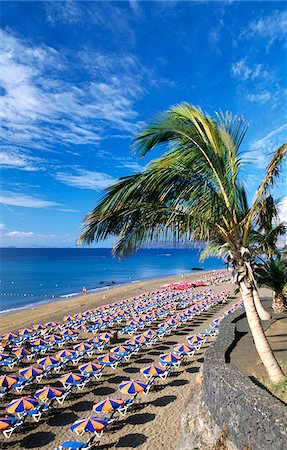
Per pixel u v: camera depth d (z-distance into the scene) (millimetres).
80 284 64438
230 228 7676
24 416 11703
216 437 7441
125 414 11617
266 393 6703
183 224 7195
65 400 13086
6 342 21859
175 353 16984
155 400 12531
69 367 17094
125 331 22953
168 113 7434
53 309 38094
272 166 7379
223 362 8766
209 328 23469
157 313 28906
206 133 7328
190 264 126938
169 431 10203
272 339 12805
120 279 73500
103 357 16516
